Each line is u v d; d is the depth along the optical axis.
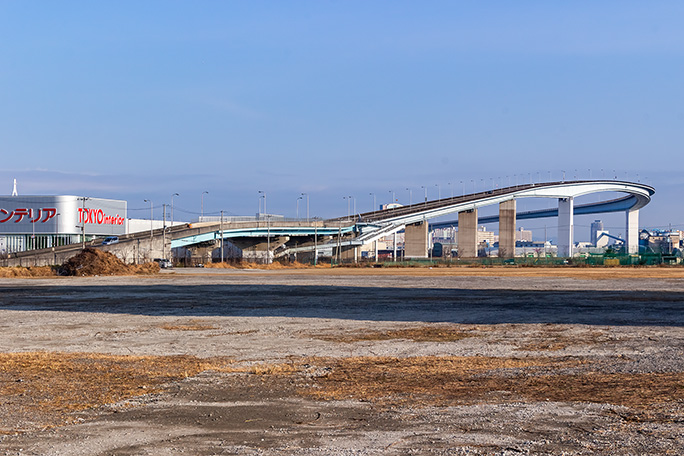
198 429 12.14
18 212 174.38
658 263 155.38
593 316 34.00
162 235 161.00
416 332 28.33
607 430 11.49
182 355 22.42
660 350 22.16
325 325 31.12
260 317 34.97
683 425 11.73
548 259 171.38
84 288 62.81
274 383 16.98
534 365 19.59
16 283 73.75
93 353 22.91
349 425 12.30
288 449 10.58
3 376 18.14
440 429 11.83
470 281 73.00
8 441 11.34
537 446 10.48
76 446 10.95
